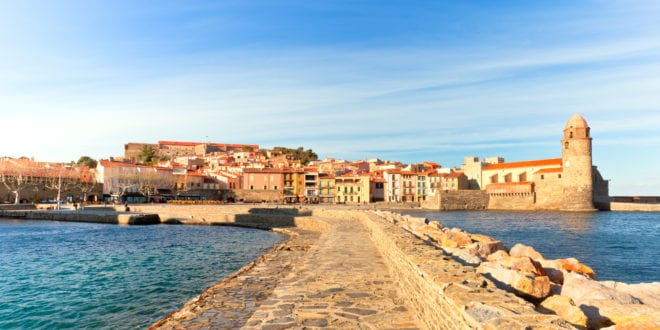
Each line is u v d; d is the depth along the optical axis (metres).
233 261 35.38
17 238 54.66
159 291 24.72
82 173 135.00
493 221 95.94
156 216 82.62
